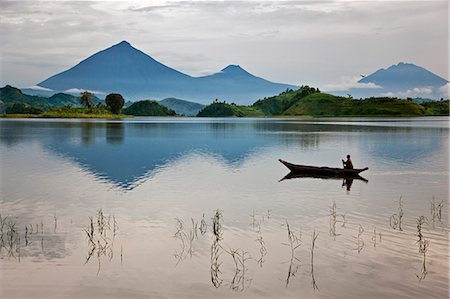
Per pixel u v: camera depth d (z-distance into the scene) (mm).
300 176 40344
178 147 69062
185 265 18516
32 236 22172
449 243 20922
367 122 188875
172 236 22125
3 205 28688
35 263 18750
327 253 19719
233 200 30078
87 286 16625
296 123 186875
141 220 25062
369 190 33469
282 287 16547
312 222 24422
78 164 48750
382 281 16969
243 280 17125
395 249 20141
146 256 19500
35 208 27922
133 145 72625
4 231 23000
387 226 23594
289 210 27156
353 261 18812
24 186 35188
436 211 26781
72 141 80000
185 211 27000
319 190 33594
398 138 86438
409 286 16562
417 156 56062
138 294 16047
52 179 38625
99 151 62688
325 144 73750
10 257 19359
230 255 19594
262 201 29750
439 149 64625
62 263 18750
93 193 32438
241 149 66000
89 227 23688
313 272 17781
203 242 21219
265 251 20000
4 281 17000
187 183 36688
